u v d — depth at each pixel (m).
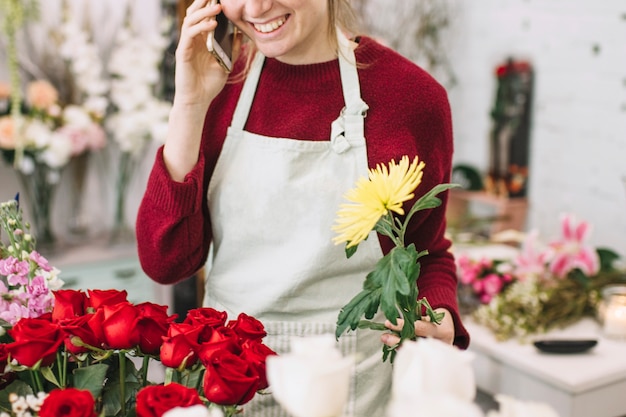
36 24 3.16
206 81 1.37
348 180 1.40
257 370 0.91
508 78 3.41
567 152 3.31
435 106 1.45
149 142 3.37
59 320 0.97
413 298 0.99
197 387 0.96
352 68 1.43
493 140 3.47
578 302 2.29
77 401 0.83
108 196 3.42
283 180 1.40
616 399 1.98
